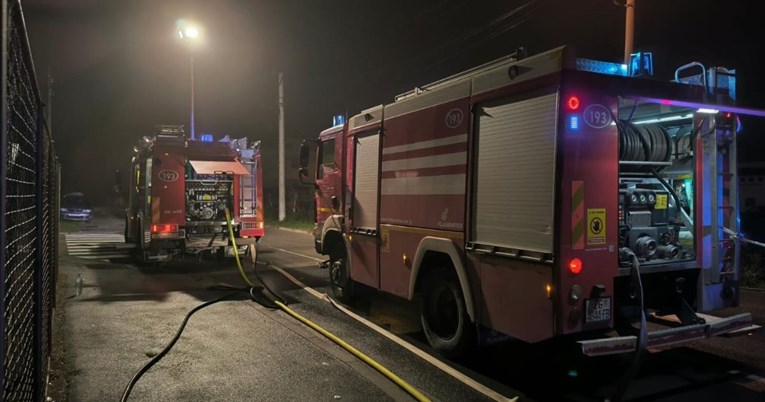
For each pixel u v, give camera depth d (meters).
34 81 3.01
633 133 5.33
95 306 8.23
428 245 5.99
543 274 4.52
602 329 4.60
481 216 5.25
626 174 5.64
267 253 15.52
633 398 4.75
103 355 5.81
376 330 6.93
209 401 4.62
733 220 5.60
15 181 2.45
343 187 8.25
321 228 9.10
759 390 4.93
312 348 6.13
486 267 5.16
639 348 4.41
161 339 6.43
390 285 6.91
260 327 7.04
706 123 5.38
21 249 2.74
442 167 5.85
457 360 5.79
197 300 8.73
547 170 4.52
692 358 5.84
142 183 13.04
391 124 6.91
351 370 5.43
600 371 5.48
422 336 6.74
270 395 4.76
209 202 12.79
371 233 7.32
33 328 3.35
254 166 13.08
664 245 5.45
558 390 4.98
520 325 4.77
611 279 4.63
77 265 12.80
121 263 13.23
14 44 2.23
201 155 12.45
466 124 5.49
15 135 2.41
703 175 5.39
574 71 4.48
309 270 12.13
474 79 5.41
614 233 4.65
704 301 5.41
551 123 4.50
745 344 6.34
